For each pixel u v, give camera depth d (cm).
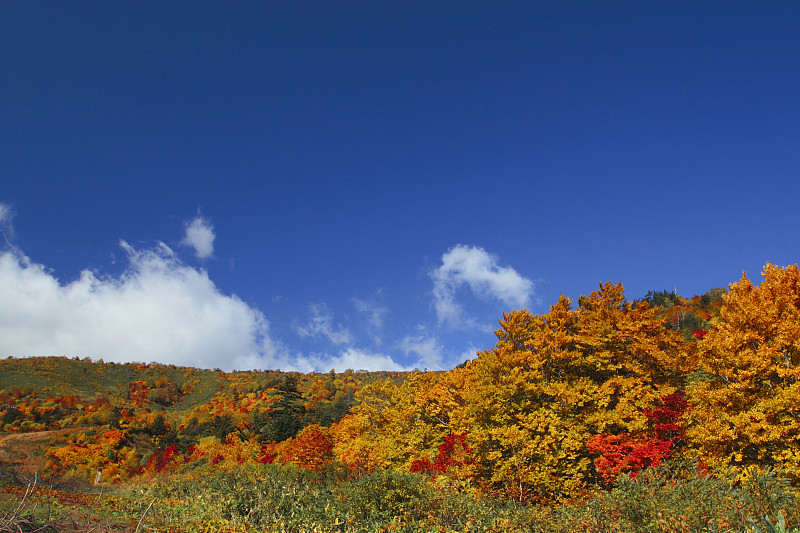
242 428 7056
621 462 1884
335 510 1207
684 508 781
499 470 2055
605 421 2141
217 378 14975
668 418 2162
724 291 8062
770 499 789
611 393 2283
